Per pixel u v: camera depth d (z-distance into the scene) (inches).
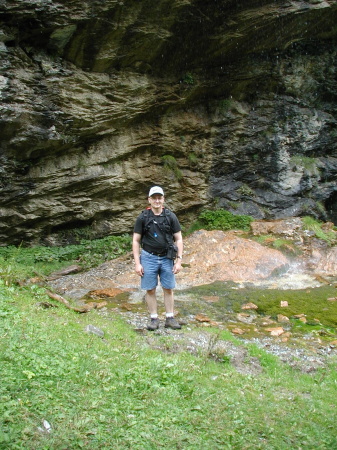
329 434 149.0
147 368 170.6
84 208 403.2
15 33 329.7
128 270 357.4
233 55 454.0
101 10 343.0
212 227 465.1
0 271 270.8
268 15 419.5
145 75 415.8
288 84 501.4
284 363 213.0
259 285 335.9
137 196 439.8
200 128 470.3
